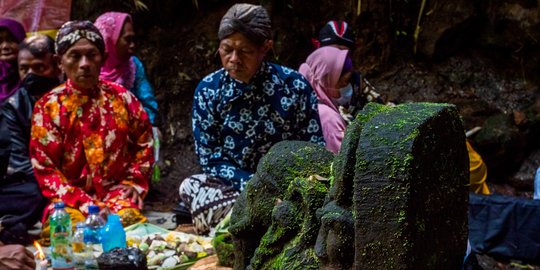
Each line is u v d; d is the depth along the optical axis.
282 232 2.64
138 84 5.99
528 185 6.23
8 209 4.95
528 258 4.55
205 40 7.07
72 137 4.92
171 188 6.62
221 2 7.12
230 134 4.45
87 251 3.89
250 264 2.77
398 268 2.21
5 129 5.11
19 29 6.02
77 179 4.96
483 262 4.58
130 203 4.91
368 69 6.86
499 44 6.64
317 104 4.51
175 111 7.07
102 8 7.21
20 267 3.40
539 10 6.39
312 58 4.85
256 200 2.85
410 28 6.81
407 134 2.23
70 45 4.77
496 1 6.58
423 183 2.27
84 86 4.84
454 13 6.64
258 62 4.23
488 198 4.68
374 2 6.77
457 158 2.46
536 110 6.34
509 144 6.20
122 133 5.02
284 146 2.91
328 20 6.94
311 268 2.48
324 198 2.54
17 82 6.01
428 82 6.73
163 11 7.19
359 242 2.25
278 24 6.92
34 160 4.89
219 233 3.41
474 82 6.68
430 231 2.34
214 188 4.50
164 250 3.90
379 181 2.22
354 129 2.37
